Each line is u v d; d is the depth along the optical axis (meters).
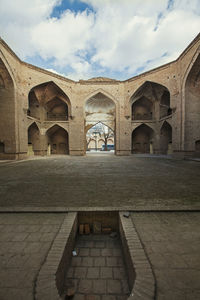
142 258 1.42
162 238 1.75
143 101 18.48
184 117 11.54
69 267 1.68
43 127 16.44
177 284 1.18
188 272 1.29
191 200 2.88
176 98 12.38
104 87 15.76
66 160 11.16
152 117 17.89
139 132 19.50
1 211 2.42
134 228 1.93
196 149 11.76
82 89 15.70
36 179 4.75
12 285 1.19
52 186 3.92
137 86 14.95
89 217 2.43
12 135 11.41
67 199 2.96
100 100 18.28
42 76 13.54
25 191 3.50
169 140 16.70
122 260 1.79
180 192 3.37
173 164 8.52
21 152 12.20
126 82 15.70
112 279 1.52
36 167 7.47
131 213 2.37
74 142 15.84
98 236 2.28
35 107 16.17
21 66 12.27
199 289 1.14
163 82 13.28
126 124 15.95
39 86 14.41
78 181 4.46
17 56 11.53
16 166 7.88
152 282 1.19
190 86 11.49
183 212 2.40
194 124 11.62
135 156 14.84
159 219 2.19
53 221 2.17
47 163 9.23
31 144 16.36
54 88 15.25
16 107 11.53
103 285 1.45
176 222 2.11
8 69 10.59
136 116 19.28
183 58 11.48
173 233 1.85
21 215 2.35
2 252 1.55
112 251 1.95
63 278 1.47
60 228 1.94
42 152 16.33
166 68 13.06
